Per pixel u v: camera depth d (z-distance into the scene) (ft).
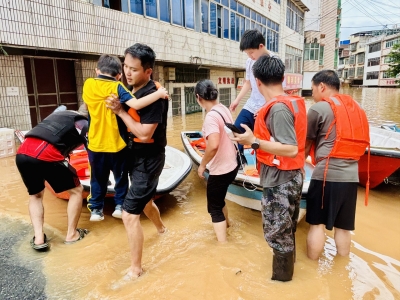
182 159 16.65
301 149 8.15
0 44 20.63
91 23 26.66
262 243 10.90
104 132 9.44
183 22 39.40
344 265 9.63
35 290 8.46
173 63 41.06
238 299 8.01
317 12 99.81
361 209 14.26
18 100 24.64
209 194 10.66
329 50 105.70
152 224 12.37
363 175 16.70
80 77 30.83
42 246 10.25
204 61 44.45
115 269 9.40
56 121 10.38
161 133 8.75
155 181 8.83
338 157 9.16
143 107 8.05
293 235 8.95
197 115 47.75
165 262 9.71
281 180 8.13
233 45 52.49
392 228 12.38
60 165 10.28
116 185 10.59
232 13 51.55
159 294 8.22
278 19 71.56
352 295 8.27
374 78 200.95
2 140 21.70
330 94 10.14
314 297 8.13
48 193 15.44
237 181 12.67
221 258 9.89
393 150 15.20
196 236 11.38
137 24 31.65
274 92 8.35
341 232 9.89
